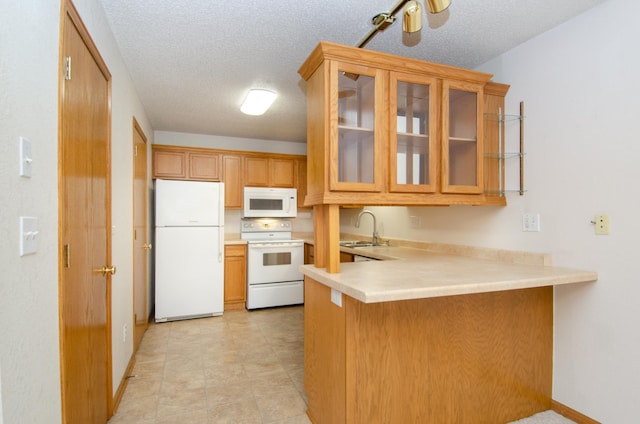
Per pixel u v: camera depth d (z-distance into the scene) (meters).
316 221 1.96
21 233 0.89
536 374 2.02
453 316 1.82
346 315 1.59
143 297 3.30
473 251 2.48
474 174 2.19
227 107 3.41
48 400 1.05
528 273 1.79
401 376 1.70
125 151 2.41
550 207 2.04
